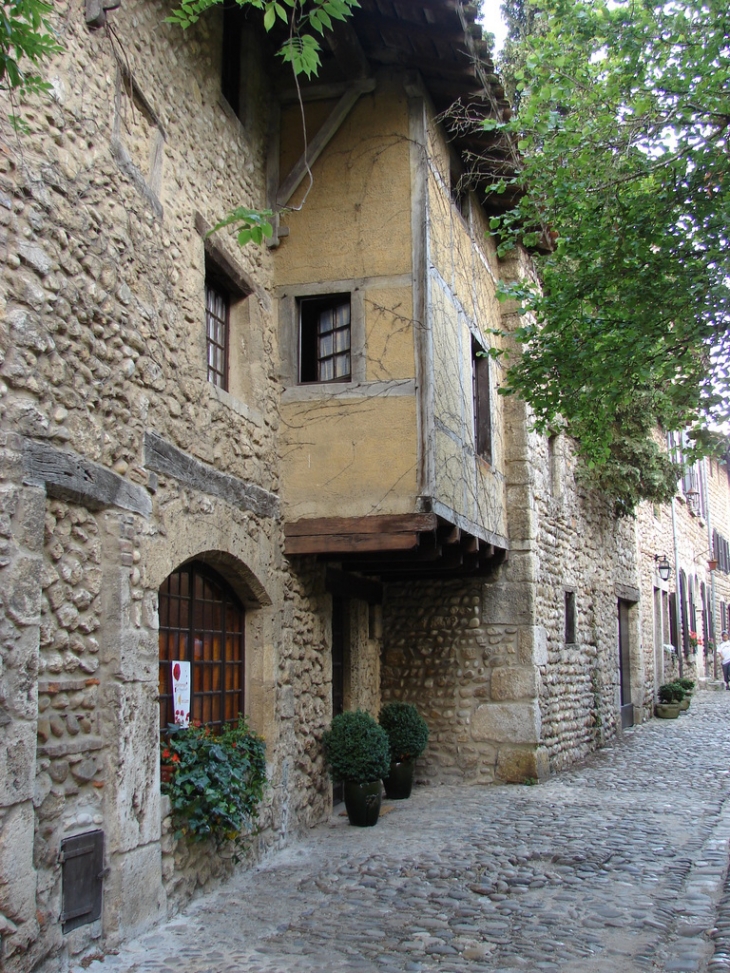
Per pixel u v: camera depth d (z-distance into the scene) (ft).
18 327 12.96
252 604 21.39
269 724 21.17
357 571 28.37
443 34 22.02
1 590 12.25
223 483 19.44
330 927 15.46
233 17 22.81
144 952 14.16
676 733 43.96
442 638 31.63
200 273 19.35
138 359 16.34
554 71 23.12
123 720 14.84
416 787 30.30
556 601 34.65
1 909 11.65
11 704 12.19
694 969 13.33
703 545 78.28
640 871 18.67
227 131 21.50
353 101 23.84
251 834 19.57
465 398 26.05
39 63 14.01
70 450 14.08
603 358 22.72
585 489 40.91
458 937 14.89
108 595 14.93
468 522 25.45
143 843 15.16
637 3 21.63
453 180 26.96
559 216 23.72
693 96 21.35
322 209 23.71
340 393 22.79
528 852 20.38
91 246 15.05
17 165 13.25
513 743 30.35
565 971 13.35
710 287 21.58
